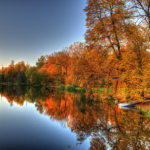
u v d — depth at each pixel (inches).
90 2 605.0
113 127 354.9
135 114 470.3
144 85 466.3
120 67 519.5
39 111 625.9
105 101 776.3
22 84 3129.9
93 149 245.8
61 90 1737.2
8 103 841.5
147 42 495.2
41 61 2933.1
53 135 330.3
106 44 618.8
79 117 487.2
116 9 554.6
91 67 571.5
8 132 356.2
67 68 1967.3
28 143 287.3
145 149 236.5
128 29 505.4
